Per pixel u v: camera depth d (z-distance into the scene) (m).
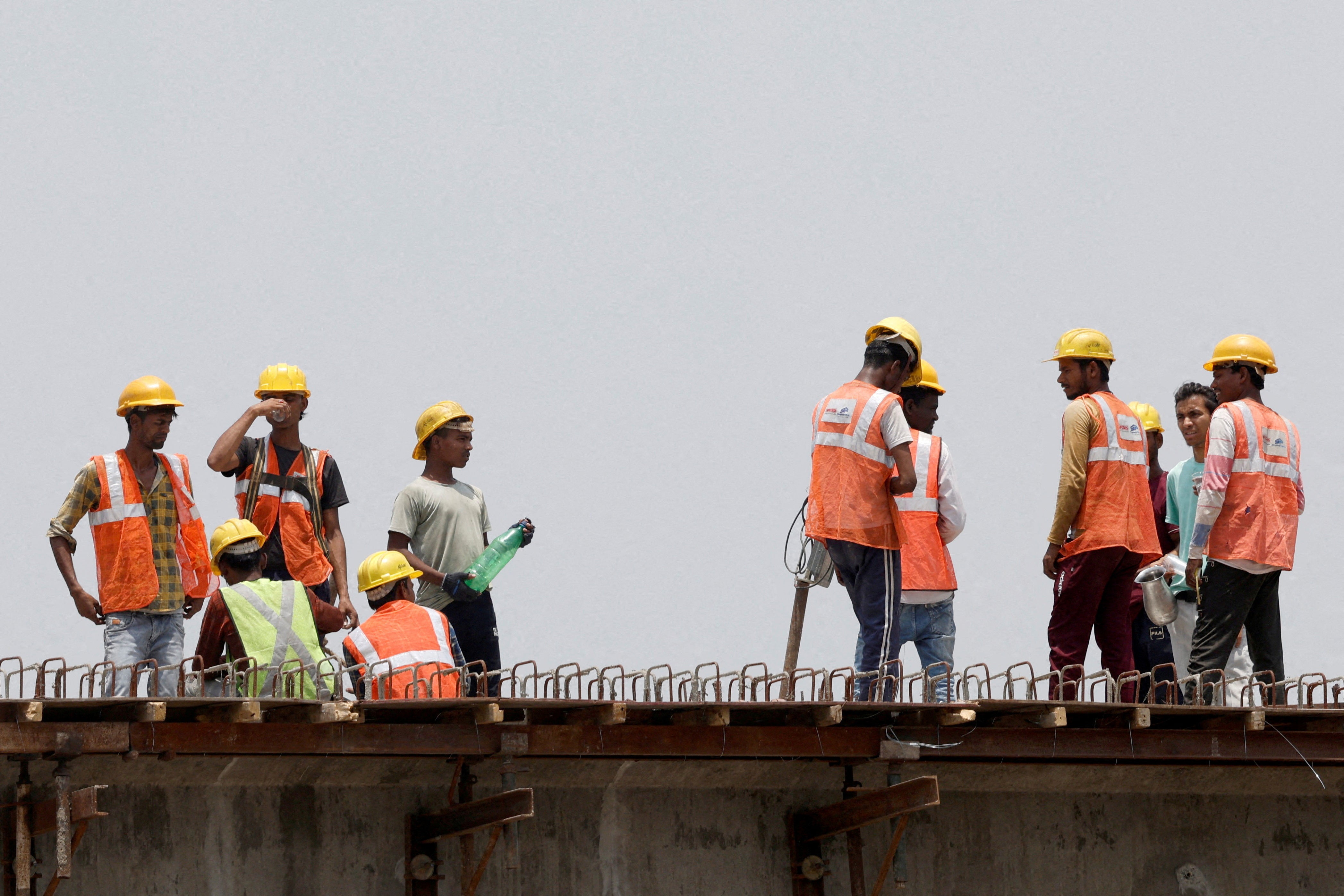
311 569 39.91
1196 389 42.50
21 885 28.47
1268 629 39.41
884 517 36.56
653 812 34.34
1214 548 38.34
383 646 33.41
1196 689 36.22
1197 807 39.56
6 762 29.17
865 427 36.59
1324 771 39.97
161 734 28.45
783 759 35.16
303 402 40.59
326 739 29.58
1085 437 38.06
